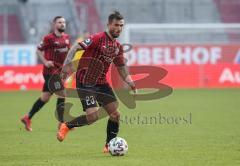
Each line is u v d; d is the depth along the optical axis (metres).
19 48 106.88
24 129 51.09
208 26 112.25
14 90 101.31
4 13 132.12
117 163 33.09
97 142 42.69
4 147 40.06
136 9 135.88
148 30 121.56
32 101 80.75
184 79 104.25
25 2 132.50
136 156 35.72
